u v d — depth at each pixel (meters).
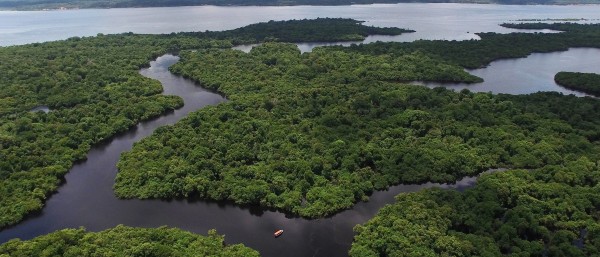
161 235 92.31
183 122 144.25
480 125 141.12
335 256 92.12
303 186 110.12
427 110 151.62
